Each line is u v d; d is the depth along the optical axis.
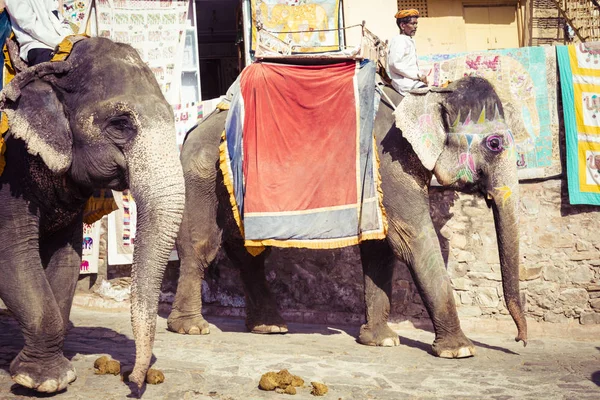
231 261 7.28
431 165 6.23
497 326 7.21
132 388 4.56
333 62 6.66
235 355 5.70
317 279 7.73
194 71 9.39
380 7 9.36
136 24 8.96
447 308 6.07
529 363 5.77
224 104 7.07
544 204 7.31
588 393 4.81
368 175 6.27
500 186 6.24
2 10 4.89
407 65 6.80
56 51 4.45
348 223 6.25
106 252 8.10
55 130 4.24
